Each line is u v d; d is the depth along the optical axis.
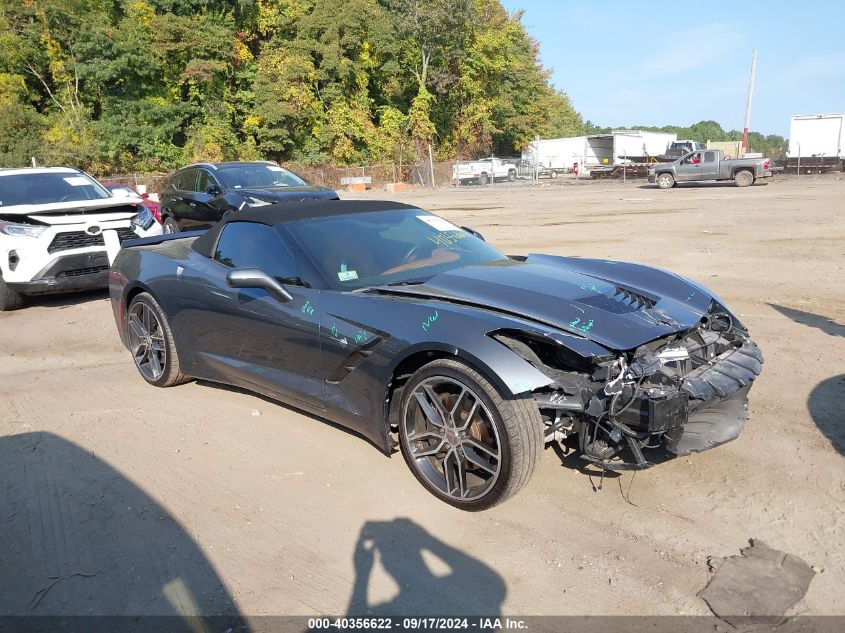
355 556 2.92
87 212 8.13
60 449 4.11
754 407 4.25
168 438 4.21
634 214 16.72
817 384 4.59
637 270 4.17
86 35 36.78
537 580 2.70
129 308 5.30
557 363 3.15
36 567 2.94
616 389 2.91
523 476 2.98
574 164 45.28
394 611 2.57
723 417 3.54
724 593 2.55
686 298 3.82
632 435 2.93
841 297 7.09
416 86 51.81
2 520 3.33
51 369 5.75
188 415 4.57
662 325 3.28
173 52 40.78
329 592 2.70
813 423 3.97
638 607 2.51
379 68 48.59
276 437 4.15
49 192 8.77
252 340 4.16
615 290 3.65
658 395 2.93
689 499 3.23
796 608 2.45
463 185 41.56
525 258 4.57
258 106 42.47
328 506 3.34
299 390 3.91
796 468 3.45
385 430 3.46
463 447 3.18
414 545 2.98
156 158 39.06
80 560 2.98
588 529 3.03
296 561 2.91
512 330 3.06
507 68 55.47
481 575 2.75
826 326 5.98
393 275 3.91
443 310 3.26
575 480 3.45
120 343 6.50
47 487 3.64
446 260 4.17
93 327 7.14
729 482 3.36
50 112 37.66
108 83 39.06
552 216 17.02
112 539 3.12
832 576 2.62
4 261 7.68
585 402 2.95
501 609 2.55
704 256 9.84
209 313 4.46
